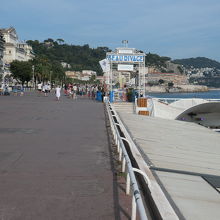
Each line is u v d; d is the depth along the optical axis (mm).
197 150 12633
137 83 33125
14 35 149000
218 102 28625
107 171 7062
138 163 7004
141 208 3338
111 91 30375
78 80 189375
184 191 6289
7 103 27688
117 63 30938
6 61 133125
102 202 5230
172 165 8914
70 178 6496
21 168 7145
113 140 10883
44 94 49500
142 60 30516
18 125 14055
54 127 13688
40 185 6016
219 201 5906
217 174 8773
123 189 5891
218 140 16578
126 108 27266
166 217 4367
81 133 12266
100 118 17672
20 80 109312
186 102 28531
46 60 146750
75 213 4773
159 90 184750
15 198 5328
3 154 8461
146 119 21297
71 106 25922
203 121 32250
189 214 5031
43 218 4566
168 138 14500
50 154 8586
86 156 8438
